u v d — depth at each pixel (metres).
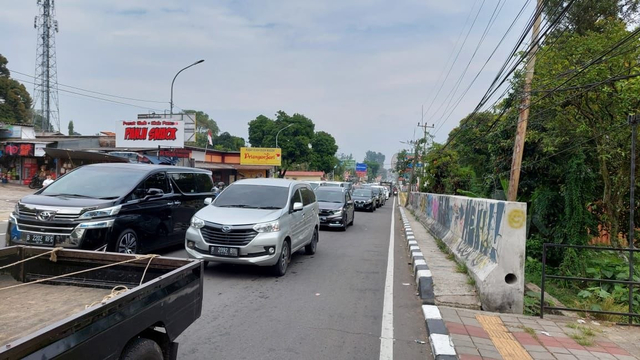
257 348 4.61
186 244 7.84
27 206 7.23
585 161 12.84
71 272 4.07
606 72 10.53
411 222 20.94
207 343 4.68
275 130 56.31
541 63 12.05
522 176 14.60
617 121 11.14
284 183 9.41
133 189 8.26
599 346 4.85
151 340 3.02
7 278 3.98
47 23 48.19
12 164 32.16
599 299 8.51
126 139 28.66
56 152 24.58
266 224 7.69
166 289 3.16
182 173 10.18
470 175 24.03
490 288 6.17
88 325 2.33
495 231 6.69
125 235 7.79
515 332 5.19
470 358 4.30
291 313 5.88
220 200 8.80
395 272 9.01
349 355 4.53
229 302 6.29
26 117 44.09
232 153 44.19
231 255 7.46
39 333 1.99
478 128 21.69
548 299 7.25
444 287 6.82
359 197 29.73
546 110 12.31
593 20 14.02
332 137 60.62
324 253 11.09
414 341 5.03
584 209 12.14
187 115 34.44
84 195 7.92
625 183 11.90
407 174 61.69
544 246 5.94
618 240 12.48
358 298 6.80
